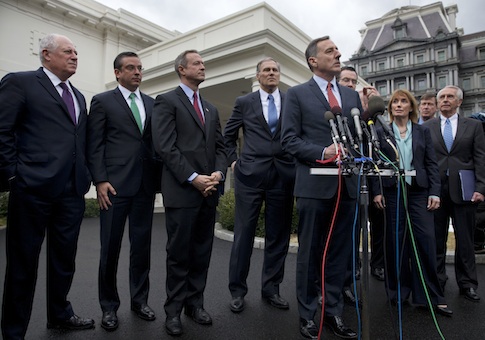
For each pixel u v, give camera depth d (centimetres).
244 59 938
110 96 269
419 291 294
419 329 253
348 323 264
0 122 202
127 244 595
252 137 308
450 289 346
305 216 237
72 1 1200
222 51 957
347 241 244
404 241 285
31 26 1115
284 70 968
